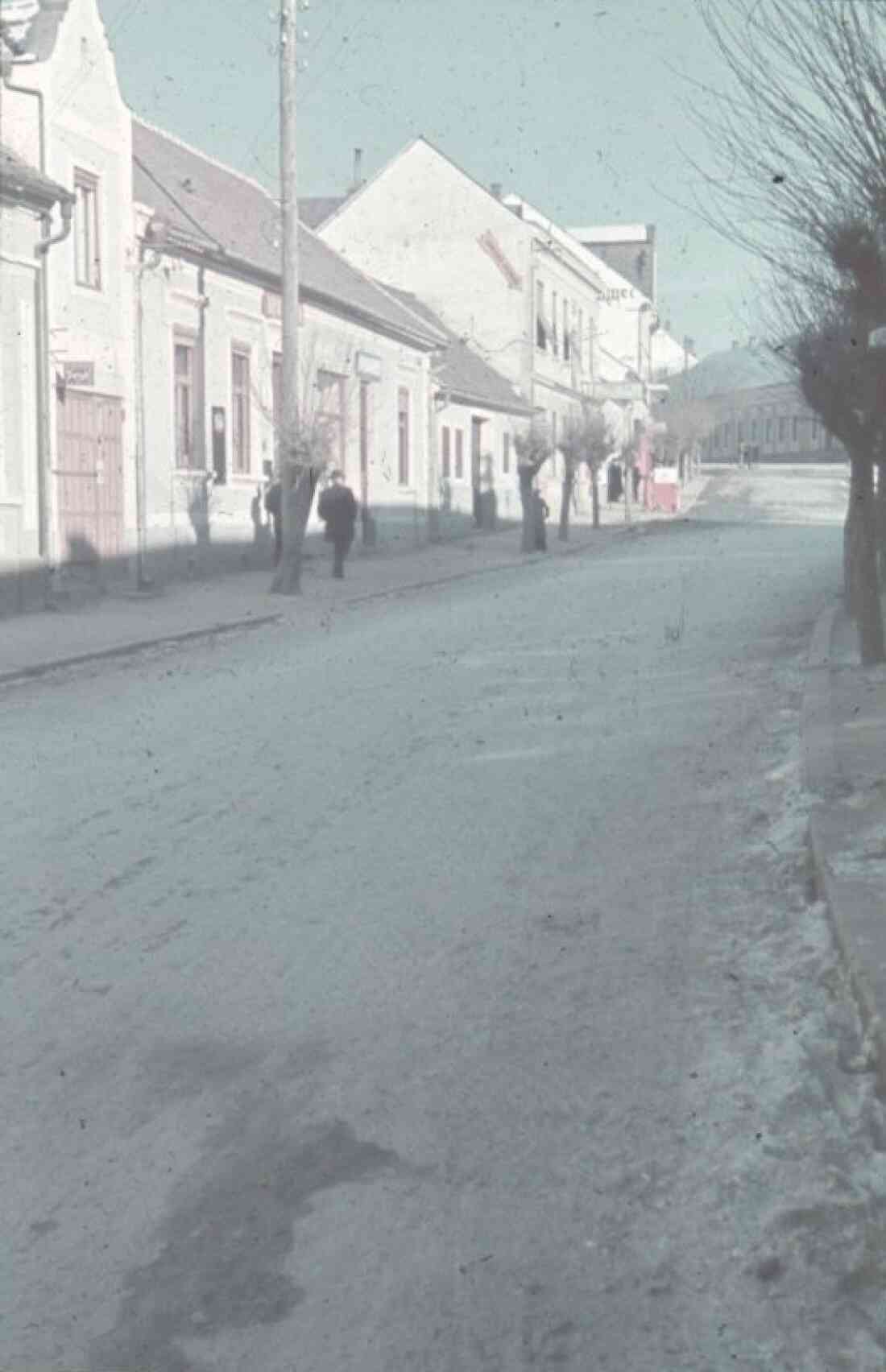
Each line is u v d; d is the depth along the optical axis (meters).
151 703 14.15
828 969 6.24
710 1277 4.06
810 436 94.69
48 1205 4.50
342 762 10.89
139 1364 3.75
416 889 7.67
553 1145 4.84
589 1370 3.68
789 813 8.97
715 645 17.45
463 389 46.00
